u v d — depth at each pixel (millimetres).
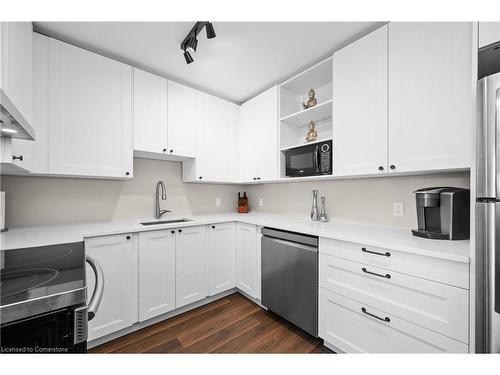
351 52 1611
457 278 1001
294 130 2373
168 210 2482
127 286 1663
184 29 1547
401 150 1357
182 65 2006
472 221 945
